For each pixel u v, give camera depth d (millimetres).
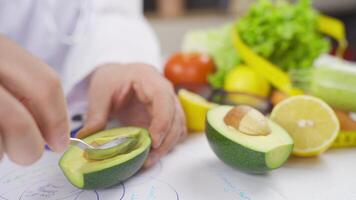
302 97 438
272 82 573
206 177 407
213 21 1429
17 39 625
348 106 492
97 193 382
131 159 373
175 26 1402
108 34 590
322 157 448
